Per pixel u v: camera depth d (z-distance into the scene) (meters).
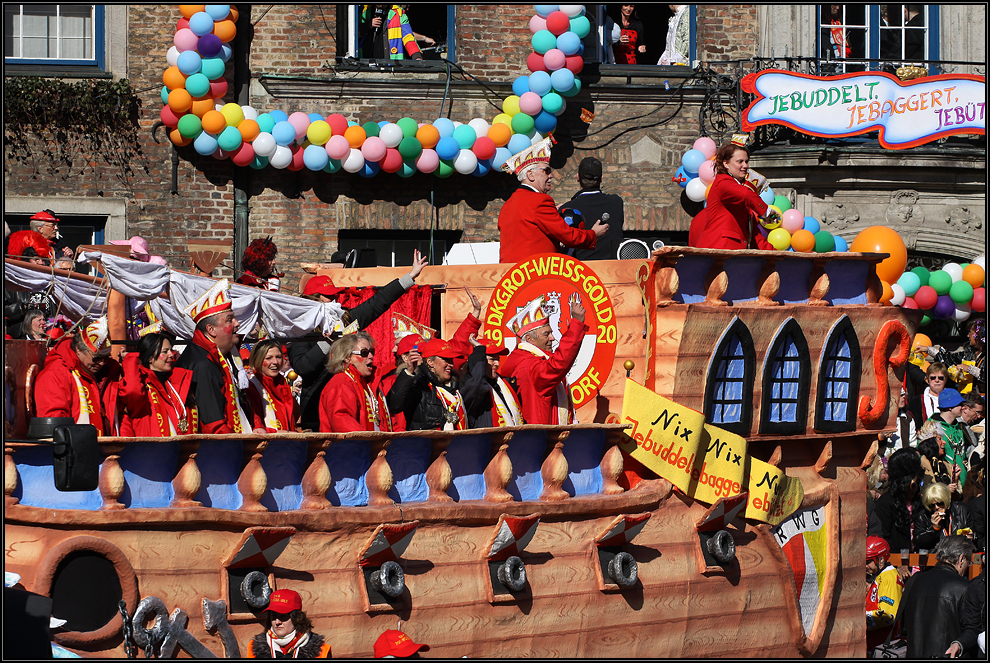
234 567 13.99
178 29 26.58
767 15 30.84
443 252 29.39
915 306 28.09
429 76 29.20
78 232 27.73
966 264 29.78
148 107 27.62
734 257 18.41
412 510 15.28
